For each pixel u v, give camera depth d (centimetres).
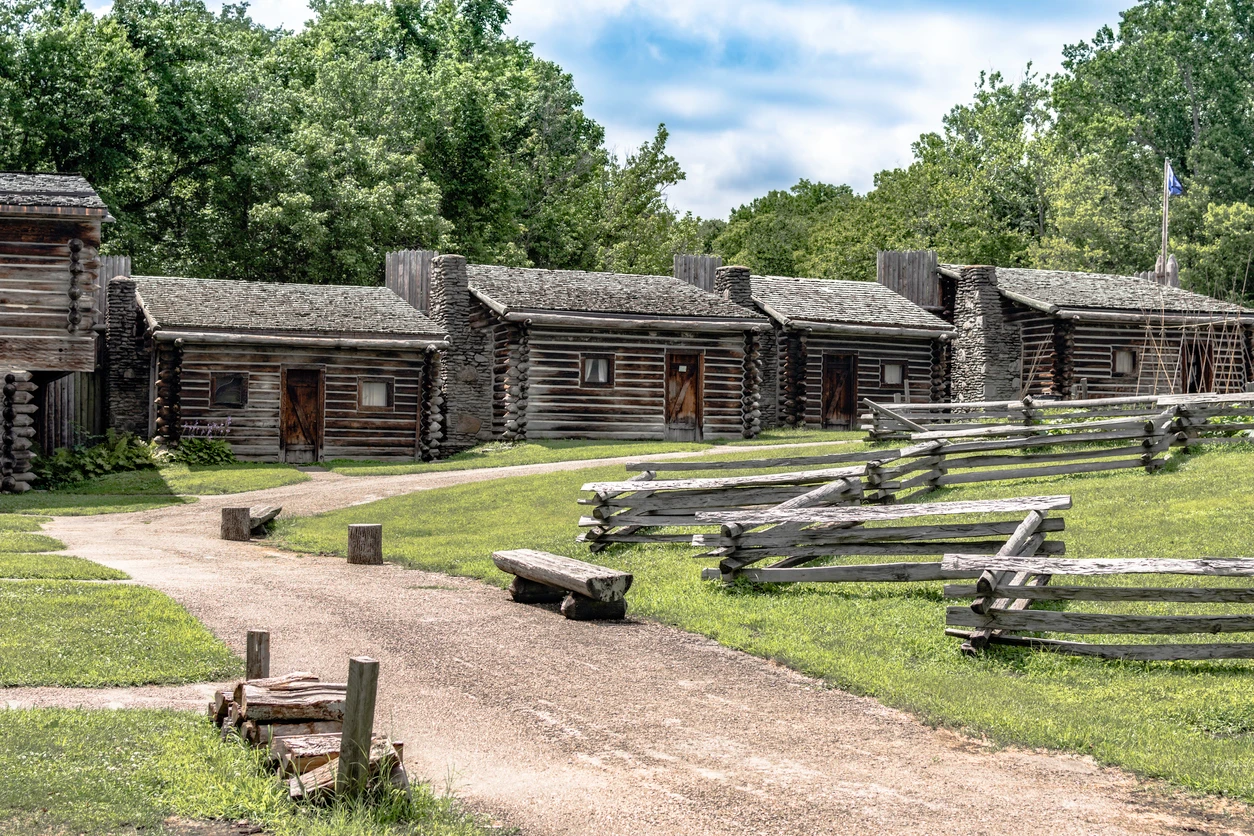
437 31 6438
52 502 2386
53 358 2567
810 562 1353
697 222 7644
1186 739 774
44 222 2561
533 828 600
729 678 934
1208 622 944
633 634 1095
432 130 5266
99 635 983
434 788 657
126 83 4159
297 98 4806
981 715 820
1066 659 977
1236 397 1920
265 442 3150
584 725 794
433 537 1823
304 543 1772
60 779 600
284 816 576
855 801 652
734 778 688
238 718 675
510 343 3316
